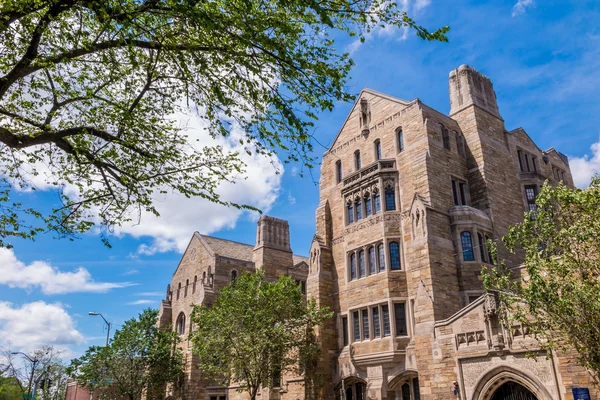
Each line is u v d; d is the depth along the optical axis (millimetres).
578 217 15156
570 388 17172
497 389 20422
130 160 13656
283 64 11039
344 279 32062
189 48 11125
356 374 28703
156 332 44719
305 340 30484
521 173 33875
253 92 11492
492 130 33375
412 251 27609
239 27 10227
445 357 22422
